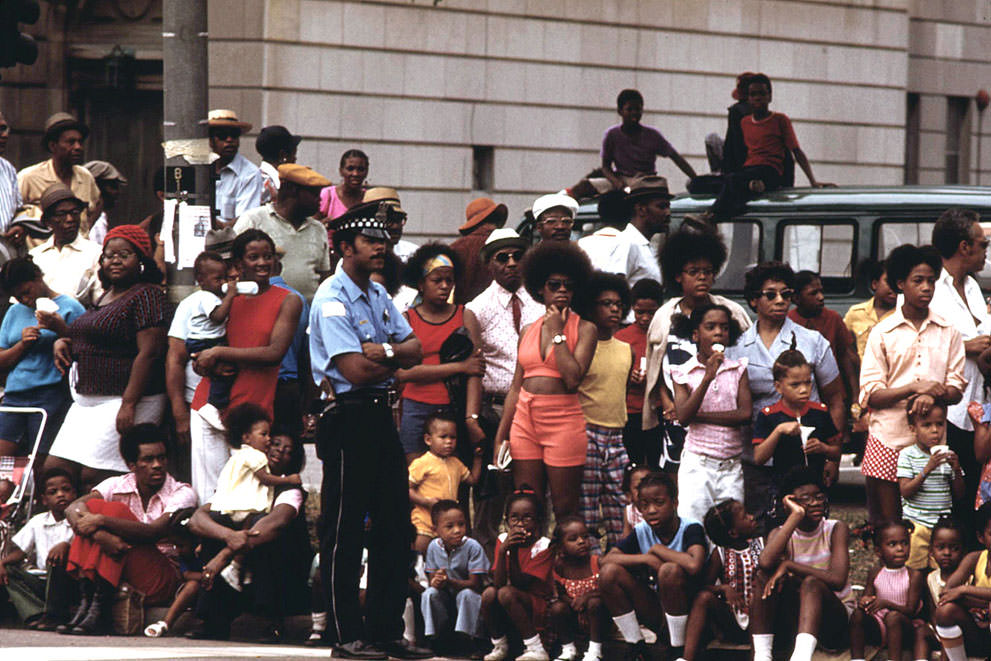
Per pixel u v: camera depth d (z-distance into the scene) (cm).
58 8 6003
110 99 6069
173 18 2758
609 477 2553
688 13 6675
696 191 3800
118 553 2495
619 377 2553
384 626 2289
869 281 3641
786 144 4031
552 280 2481
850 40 7131
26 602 2567
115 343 2688
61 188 3145
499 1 6225
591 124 6469
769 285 2505
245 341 2581
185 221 2752
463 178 6178
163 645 2373
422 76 6066
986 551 2320
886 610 2316
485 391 2694
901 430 2548
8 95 5984
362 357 2244
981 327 2669
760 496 2489
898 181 7338
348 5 5891
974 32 7944
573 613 2353
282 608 2514
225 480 2523
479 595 2408
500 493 2675
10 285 2869
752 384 2500
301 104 5819
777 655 2320
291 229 3039
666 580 2277
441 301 2670
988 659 2289
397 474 2291
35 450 2708
